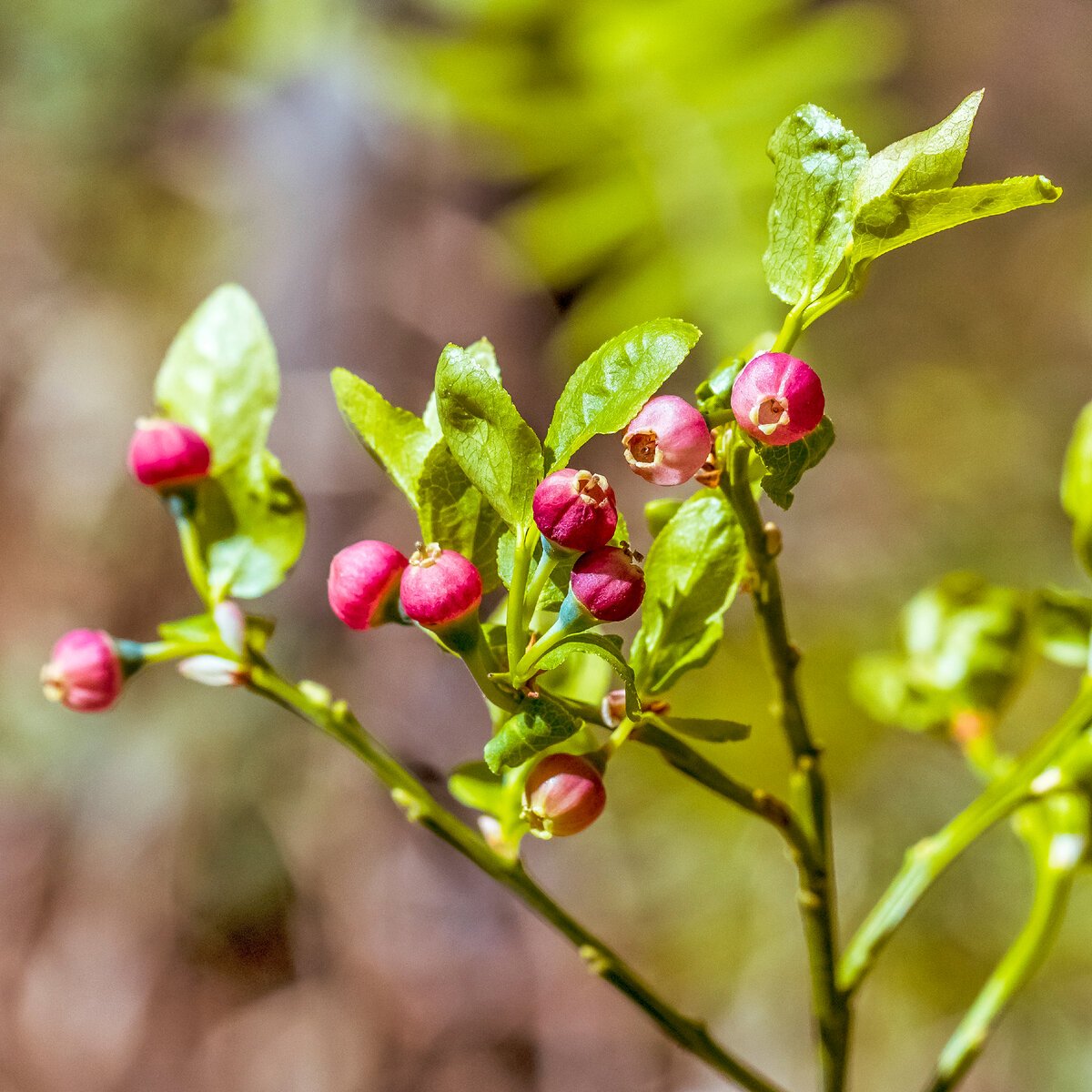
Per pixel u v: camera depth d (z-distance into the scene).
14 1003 0.96
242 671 0.29
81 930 0.97
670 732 0.29
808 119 0.27
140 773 0.97
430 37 0.73
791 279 0.27
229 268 0.95
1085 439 0.32
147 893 0.96
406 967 0.92
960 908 0.78
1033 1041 0.77
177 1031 0.95
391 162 0.85
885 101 0.56
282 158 0.88
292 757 0.95
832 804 0.79
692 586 0.28
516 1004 0.90
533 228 0.54
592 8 0.52
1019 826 0.32
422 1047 0.90
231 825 0.95
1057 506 0.98
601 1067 0.88
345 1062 0.91
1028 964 0.31
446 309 0.87
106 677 0.29
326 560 0.87
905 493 1.00
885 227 0.27
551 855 0.88
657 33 0.53
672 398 0.27
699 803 0.81
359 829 0.94
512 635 0.27
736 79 0.53
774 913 0.80
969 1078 0.78
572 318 0.56
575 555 0.27
